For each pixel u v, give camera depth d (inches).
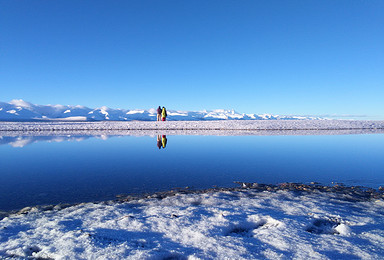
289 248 137.2
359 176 393.1
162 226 171.0
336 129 1546.5
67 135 1176.8
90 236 146.4
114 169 438.3
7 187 325.4
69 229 171.3
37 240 150.0
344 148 714.2
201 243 143.9
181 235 156.6
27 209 237.1
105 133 1298.0
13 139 971.3
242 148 714.2
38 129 1476.4
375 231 166.9
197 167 456.1
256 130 1451.8
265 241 148.4
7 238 157.2
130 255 124.1
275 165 477.4
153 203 249.3
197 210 210.7
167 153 624.1
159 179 372.5
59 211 225.0
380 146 755.4
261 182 359.6
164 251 132.3
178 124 1636.3
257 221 185.8
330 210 218.7
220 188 325.4
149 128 1539.1
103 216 203.3
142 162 507.5
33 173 406.3
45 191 307.6
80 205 244.4
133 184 342.6
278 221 179.9
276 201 252.8
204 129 1514.5
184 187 329.7
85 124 1713.8
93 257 123.1
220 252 132.1
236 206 233.0
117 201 263.0
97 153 623.8
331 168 454.0
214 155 592.4
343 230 166.6
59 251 129.6
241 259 124.0
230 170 435.8
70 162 506.9
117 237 151.1
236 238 151.6
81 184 342.0
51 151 654.5
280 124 1617.9
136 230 163.8
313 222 185.2
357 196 285.9
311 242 145.8
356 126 1605.6
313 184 349.7
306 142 866.8
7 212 231.1
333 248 137.8
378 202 256.4
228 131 1397.6
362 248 138.4
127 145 779.4
